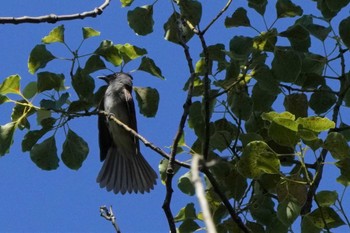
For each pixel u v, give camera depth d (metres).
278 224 10.09
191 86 9.19
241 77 10.23
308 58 10.98
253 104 10.69
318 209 9.66
